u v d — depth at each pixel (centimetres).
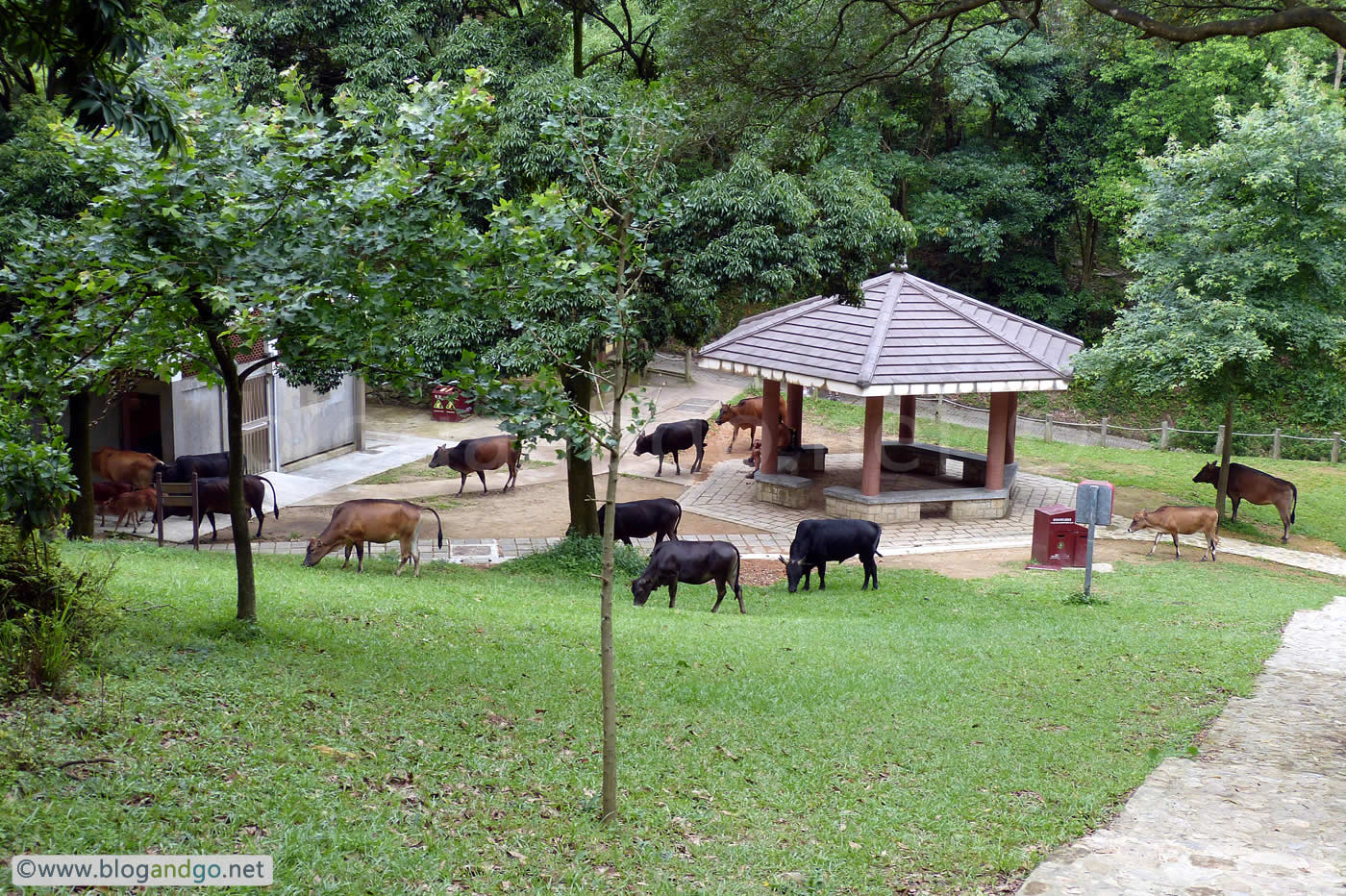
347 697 931
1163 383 2433
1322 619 1709
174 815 641
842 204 1839
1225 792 898
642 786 843
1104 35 1814
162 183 857
